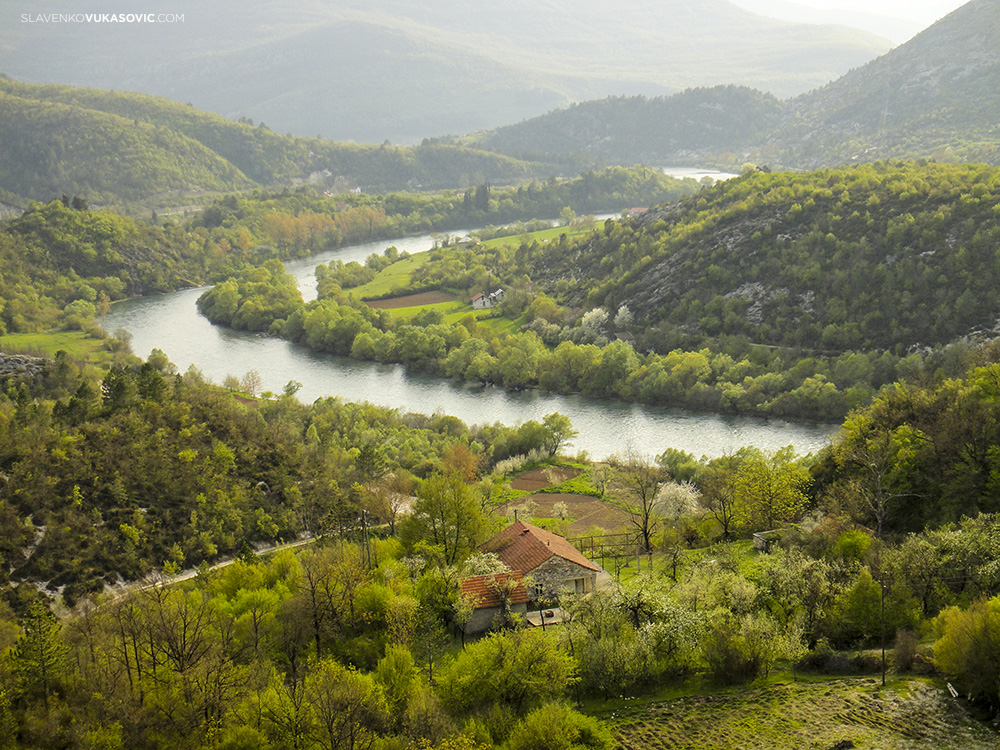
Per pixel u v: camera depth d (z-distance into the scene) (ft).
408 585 249.34
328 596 234.58
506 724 187.21
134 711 184.65
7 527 315.99
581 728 183.73
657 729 191.21
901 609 215.72
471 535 290.35
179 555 333.62
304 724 178.29
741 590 227.61
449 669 204.23
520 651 199.31
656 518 352.28
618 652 209.77
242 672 198.49
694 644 212.23
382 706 187.93
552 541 277.64
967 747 170.09
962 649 183.21
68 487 342.85
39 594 299.38
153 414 406.00
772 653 209.46
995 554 222.48
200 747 177.68
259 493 387.55
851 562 241.55
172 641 203.31
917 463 313.12
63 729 180.45
